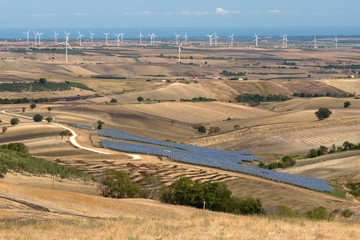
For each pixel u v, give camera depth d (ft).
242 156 508.53
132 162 386.11
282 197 301.63
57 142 488.02
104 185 252.21
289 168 461.37
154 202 209.36
